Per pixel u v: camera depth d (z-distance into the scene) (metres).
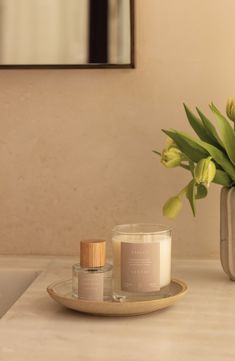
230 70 1.01
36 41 1.03
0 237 1.07
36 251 1.07
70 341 0.64
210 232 1.03
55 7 1.02
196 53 1.02
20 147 1.06
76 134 1.05
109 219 1.05
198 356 0.59
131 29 1.01
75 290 0.76
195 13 1.01
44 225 1.06
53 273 0.93
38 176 1.06
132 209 1.04
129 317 0.72
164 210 0.88
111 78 1.03
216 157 0.85
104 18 1.01
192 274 0.93
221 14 1.01
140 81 1.03
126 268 0.76
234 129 0.90
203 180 0.79
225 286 0.86
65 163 1.05
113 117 1.04
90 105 1.04
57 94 1.04
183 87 1.02
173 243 1.04
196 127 0.91
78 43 1.02
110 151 1.04
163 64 1.02
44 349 0.61
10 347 0.62
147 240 0.78
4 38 1.03
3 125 1.06
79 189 1.05
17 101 1.05
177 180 1.03
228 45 1.01
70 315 0.73
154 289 0.76
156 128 1.03
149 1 1.02
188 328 0.68
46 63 1.03
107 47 1.01
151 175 1.04
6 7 1.03
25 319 0.71
